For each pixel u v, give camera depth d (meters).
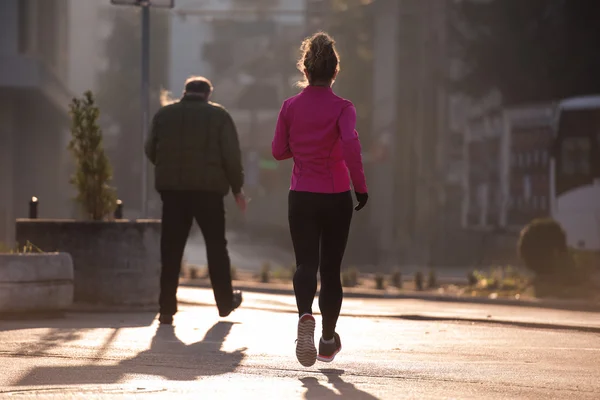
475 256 89.00
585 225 61.97
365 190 14.50
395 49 118.56
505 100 104.38
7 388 12.50
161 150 23.33
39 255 23.77
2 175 110.06
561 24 98.69
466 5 102.88
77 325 21.89
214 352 17.30
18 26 105.12
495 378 14.62
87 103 27.70
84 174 27.53
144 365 15.37
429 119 112.75
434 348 19.06
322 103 14.68
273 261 96.00
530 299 36.66
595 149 62.56
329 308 15.12
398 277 49.84
